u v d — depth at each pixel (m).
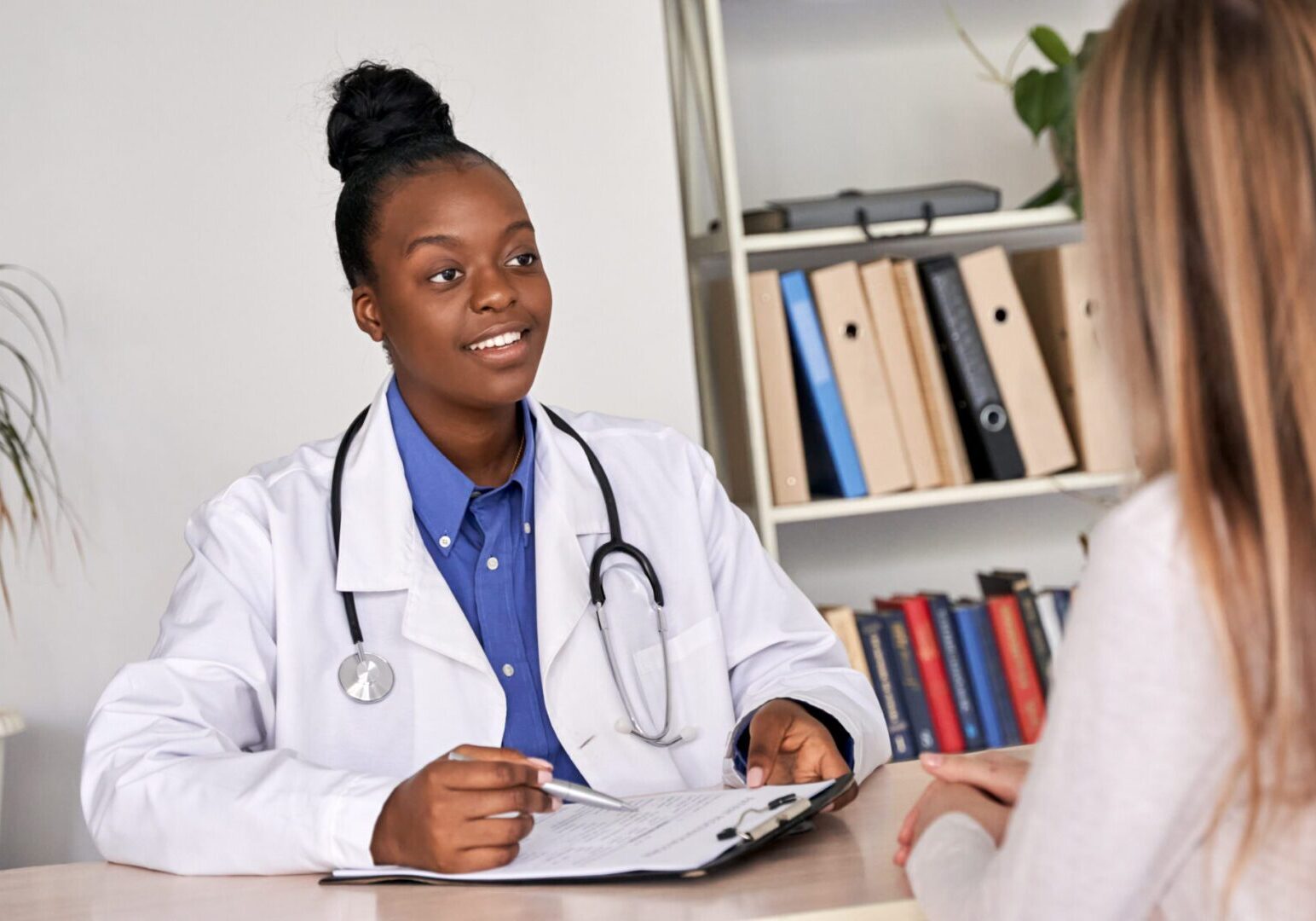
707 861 0.89
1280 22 0.68
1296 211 0.66
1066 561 2.69
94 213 2.15
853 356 2.24
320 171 2.21
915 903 0.83
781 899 0.85
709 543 1.53
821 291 2.24
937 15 2.63
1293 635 0.65
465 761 0.99
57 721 2.14
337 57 2.21
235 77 2.19
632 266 2.28
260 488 1.41
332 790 1.05
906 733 2.22
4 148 2.13
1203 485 0.66
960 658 2.25
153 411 2.17
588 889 0.92
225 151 2.19
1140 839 0.67
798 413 2.33
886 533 2.64
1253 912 0.67
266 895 1.00
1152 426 0.72
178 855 1.09
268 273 2.20
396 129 1.41
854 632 2.21
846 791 1.10
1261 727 0.65
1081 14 2.68
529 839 1.03
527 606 1.39
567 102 2.27
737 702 1.45
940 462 2.27
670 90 2.35
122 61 2.16
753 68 2.58
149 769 1.15
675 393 2.29
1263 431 0.65
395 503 1.37
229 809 1.07
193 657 1.27
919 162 2.63
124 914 0.98
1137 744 0.66
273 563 1.36
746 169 2.58
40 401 2.14
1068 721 0.69
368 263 1.39
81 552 2.15
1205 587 0.65
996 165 2.66
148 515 2.17
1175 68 0.70
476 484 1.42
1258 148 0.67
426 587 1.33
